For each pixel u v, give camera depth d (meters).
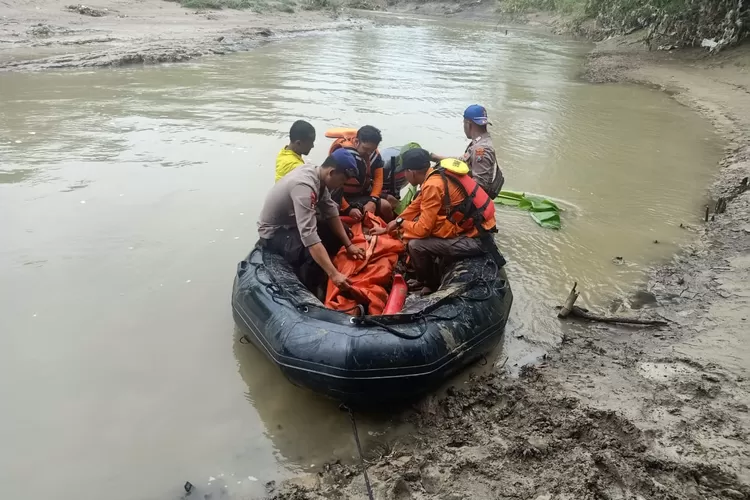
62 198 6.54
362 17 33.09
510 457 3.29
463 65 17.53
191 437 3.49
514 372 4.13
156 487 3.15
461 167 4.55
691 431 3.40
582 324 4.71
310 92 12.32
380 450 3.46
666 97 13.60
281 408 3.76
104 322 4.48
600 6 24.69
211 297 4.86
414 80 14.55
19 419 3.54
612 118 11.48
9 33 15.23
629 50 19.94
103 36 16.22
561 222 6.61
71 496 3.07
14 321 4.43
